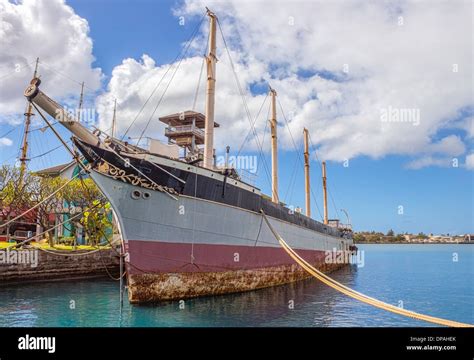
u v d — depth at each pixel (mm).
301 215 33031
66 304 19375
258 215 23484
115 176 16172
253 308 18000
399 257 81938
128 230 16594
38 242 39000
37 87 14625
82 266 31203
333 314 17844
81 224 35875
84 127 16188
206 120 21781
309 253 34531
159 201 17375
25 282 26906
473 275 40156
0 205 33719
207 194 19312
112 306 18688
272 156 33781
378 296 25016
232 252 20906
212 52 22234
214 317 15938
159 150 20047
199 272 18953
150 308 16875
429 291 27609
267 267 24531
